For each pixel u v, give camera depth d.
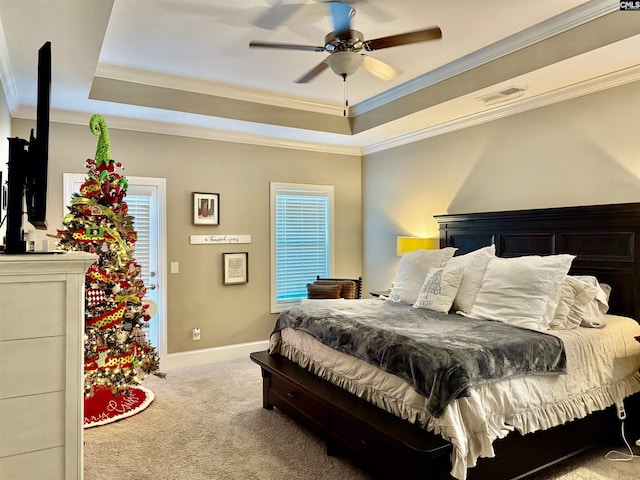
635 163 3.18
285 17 2.94
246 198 5.22
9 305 1.67
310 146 5.69
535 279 2.90
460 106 4.06
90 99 3.77
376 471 2.41
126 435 3.11
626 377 2.84
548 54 3.09
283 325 3.68
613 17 2.72
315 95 4.62
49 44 1.90
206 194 4.93
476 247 4.27
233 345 5.14
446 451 2.02
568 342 2.59
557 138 3.68
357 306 3.69
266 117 4.65
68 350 1.76
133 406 3.61
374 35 3.23
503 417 2.22
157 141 4.66
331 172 5.88
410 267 4.03
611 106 3.32
